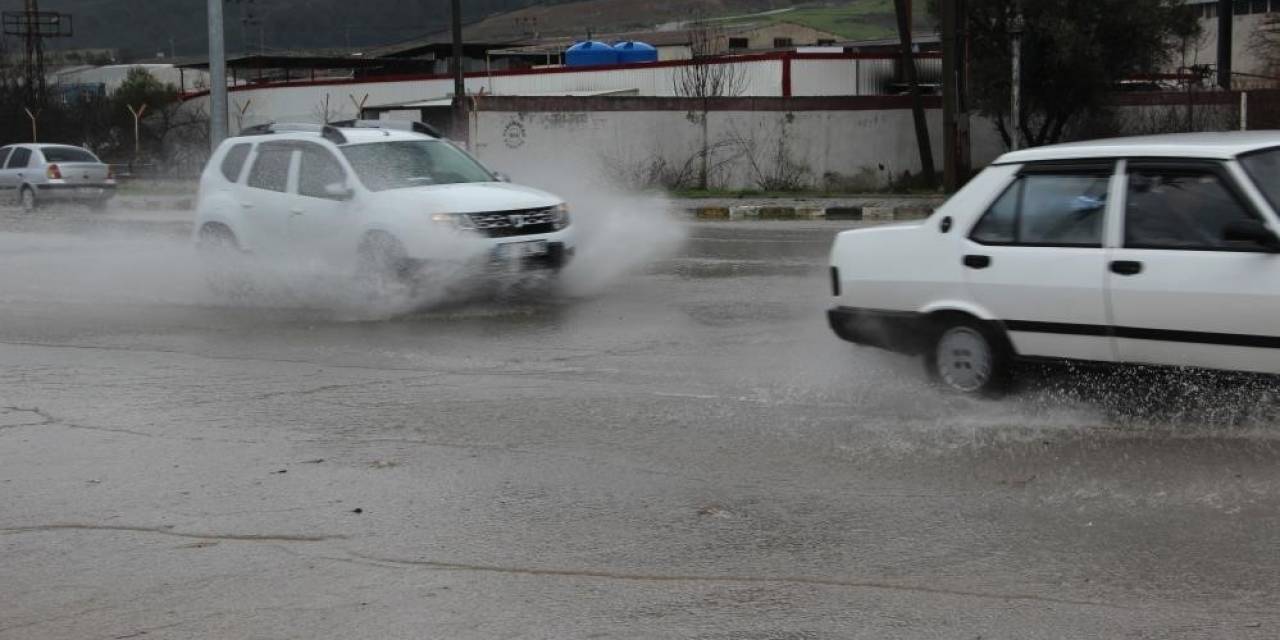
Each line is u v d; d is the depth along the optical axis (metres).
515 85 43.00
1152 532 5.52
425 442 7.42
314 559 5.50
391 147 13.41
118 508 6.26
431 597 5.03
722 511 6.02
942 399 7.93
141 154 51.25
